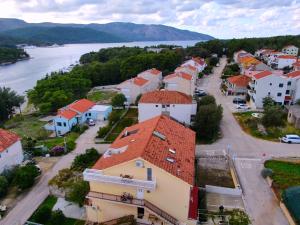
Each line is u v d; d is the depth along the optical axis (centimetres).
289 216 3109
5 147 4312
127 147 3136
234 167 4262
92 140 5703
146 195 2828
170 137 3366
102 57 17375
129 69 12012
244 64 10900
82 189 3300
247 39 17375
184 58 14988
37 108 8719
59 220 3225
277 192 3600
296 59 11431
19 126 7138
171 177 2680
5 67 19962
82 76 11125
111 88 11106
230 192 3594
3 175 4119
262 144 5059
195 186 3566
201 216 3177
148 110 5775
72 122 6531
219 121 5759
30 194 3878
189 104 5628
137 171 2734
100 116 7044
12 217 3406
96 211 3048
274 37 17962
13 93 9038
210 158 4528
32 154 5056
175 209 2820
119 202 2805
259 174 4075
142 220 2886
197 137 5403
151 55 12575
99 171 2864
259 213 3266
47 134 6381
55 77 10131
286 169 4169
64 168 4478
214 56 15575
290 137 5081
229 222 2894
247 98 7775
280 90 6938
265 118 5819
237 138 5338
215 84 9894
